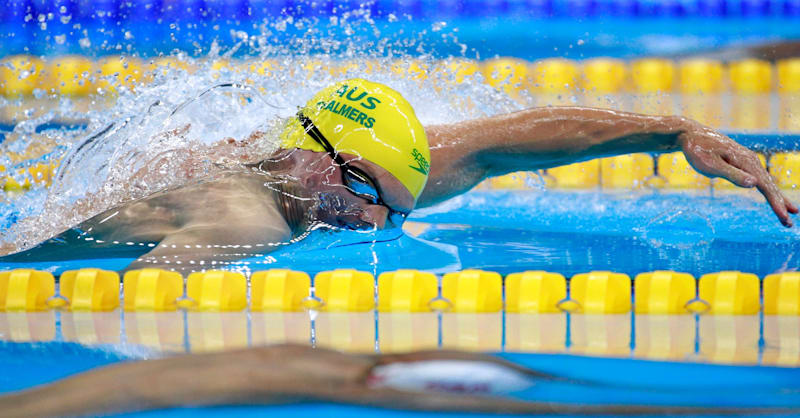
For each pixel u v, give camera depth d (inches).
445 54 1081.4
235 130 453.1
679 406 184.4
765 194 368.2
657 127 404.8
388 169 358.6
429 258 375.6
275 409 166.7
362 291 308.5
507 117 437.4
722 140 389.1
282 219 354.3
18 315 297.0
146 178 377.7
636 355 237.1
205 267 319.0
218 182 359.6
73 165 410.3
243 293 307.3
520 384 192.2
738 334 267.1
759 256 380.2
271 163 371.9
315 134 363.3
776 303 299.7
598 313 299.4
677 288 301.6
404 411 168.6
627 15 1317.7
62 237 353.1
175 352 245.0
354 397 173.0
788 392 197.5
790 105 877.8
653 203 577.0
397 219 382.9
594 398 187.8
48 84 926.4
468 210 548.4
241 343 255.9
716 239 429.7
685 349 245.9
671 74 956.6
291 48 947.3
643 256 383.6
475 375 189.9
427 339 261.1
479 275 306.8
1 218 452.8
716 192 624.4
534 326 280.2
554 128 422.3
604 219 510.6
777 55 1091.3
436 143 427.5
